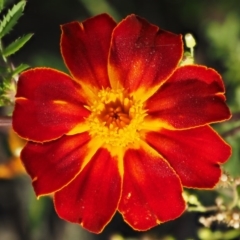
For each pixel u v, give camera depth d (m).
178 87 0.19
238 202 0.21
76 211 0.19
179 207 0.19
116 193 0.19
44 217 0.29
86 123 0.19
